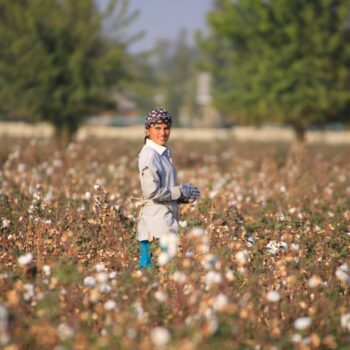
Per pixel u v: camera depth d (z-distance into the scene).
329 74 70.69
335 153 68.06
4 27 72.25
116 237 19.41
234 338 12.85
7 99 73.31
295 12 71.38
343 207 27.44
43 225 19.36
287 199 29.00
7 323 12.28
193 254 14.86
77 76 72.88
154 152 16.69
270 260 17.45
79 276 14.09
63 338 11.85
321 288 15.55
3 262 17.52
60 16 73.06
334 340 13.48
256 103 74.25
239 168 44.66
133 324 12.52
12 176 33.06
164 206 16.88
